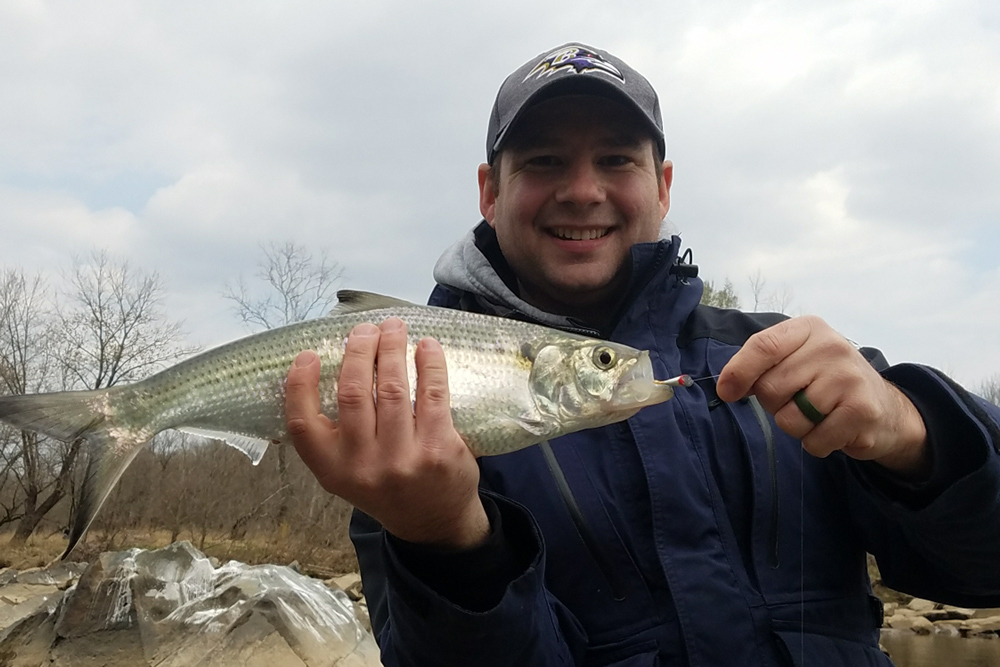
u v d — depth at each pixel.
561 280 0.62
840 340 0.41
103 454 0.50
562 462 0.53
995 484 0.42
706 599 0.47
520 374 0.51
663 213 0.73
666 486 0.50
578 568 0.50
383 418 0.40
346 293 0.55
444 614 0.40
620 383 0.51
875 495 0.46
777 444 0.53
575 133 0.62
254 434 0.51
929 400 0.43
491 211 0.72
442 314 0.52
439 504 0.41
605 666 0.47
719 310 0.66
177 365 0.52
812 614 0.48
